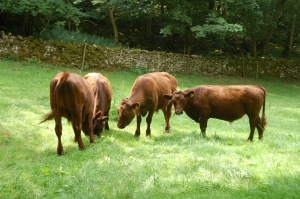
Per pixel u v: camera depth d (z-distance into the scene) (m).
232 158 5.98
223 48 29.20
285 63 26.30
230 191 4.45
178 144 7.23
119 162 5.79
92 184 4.72
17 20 21.58
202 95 8.07
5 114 8.91
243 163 5.68
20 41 18.11
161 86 9.05
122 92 14.70
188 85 19.19
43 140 7.33
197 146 6.73
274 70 26.05
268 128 10.68
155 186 4.65
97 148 6.67
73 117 6.41
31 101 10.81
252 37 26.53
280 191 4.33
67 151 6.60
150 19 25.67
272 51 31.42
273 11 27.02
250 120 8.14
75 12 19.34
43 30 20.44
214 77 23.31
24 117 8.92
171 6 22.33
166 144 7.29
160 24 25.98
